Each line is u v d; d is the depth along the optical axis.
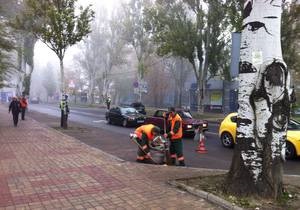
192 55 34.34
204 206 6.36
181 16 34.00
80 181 7.99
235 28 28.47
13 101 21.91
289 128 13.20
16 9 24.83
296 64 25.72
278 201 6.62
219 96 46.62
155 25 35.19
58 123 24.50
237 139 7.11
